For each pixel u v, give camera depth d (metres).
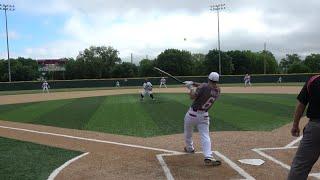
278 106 21.44
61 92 44.19
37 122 16.78
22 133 13.62
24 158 9.58
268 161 8.70
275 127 13.91
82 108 22.89
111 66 94.31
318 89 5.38
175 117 17.34
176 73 82.44
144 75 85.06
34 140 12.12
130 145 10.95
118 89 48.53
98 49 99.75
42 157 9.66
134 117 17.72
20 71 83.06
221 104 23.05
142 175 7.86
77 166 8.67
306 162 5.55
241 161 8.71
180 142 11.22
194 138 11.70
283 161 8.67
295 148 10.02
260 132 12.74
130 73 87.94
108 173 8.06
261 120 15.82
